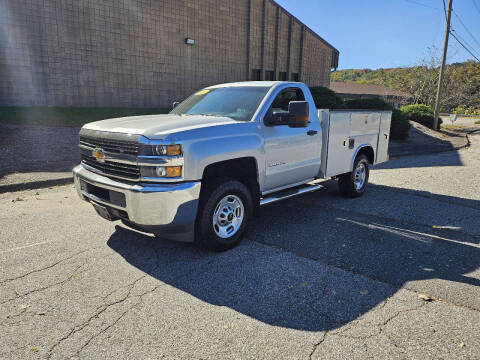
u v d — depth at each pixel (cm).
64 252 430
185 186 381
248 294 344
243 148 440
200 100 554
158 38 1620
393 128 1777
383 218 585
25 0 1261
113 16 1467
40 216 559
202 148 395
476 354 266
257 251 445
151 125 404
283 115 487
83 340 275
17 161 880
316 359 258
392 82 5022
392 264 415
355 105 1786
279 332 288
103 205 420
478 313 319
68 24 1362
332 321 304
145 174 378
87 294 339
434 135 2097
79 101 1434
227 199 438
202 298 336
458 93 4562
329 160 602
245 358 258
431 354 265
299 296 342
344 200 695
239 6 1923
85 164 464
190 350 266
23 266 393
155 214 377
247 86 539
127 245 454
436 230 534
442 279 381
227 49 1906
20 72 1292
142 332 286
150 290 348
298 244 469
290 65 2275
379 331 291
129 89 1563
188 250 443
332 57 2591
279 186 527
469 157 1363
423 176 958
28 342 271
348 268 402
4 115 1209
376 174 987
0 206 609
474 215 612
